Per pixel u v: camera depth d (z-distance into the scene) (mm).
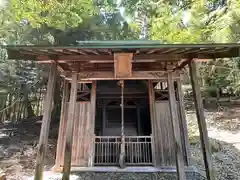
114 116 7281
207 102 12359
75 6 6250
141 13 9930
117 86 6801
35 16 5629
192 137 8219
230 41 5367
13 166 5777
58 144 5871
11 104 10188
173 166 5617
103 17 9531
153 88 6195
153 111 6039
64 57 4047
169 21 7133
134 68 4695
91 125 6004
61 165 5707
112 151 6309
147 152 6059
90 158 5762
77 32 8602
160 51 3725
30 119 11453
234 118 9750
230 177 4941
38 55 4016
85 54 3967
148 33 9961
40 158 3633
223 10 6301
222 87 11203
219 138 7871
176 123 3986
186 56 4047
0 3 5312
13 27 7234
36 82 9383
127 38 10258
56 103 9984
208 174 3662
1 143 7777
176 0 7395
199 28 6680
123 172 5426
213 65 8414
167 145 5781
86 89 6469
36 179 3520
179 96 6039
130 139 6641
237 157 6148
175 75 5730
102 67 4699
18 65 9078
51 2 5441
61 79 9492
